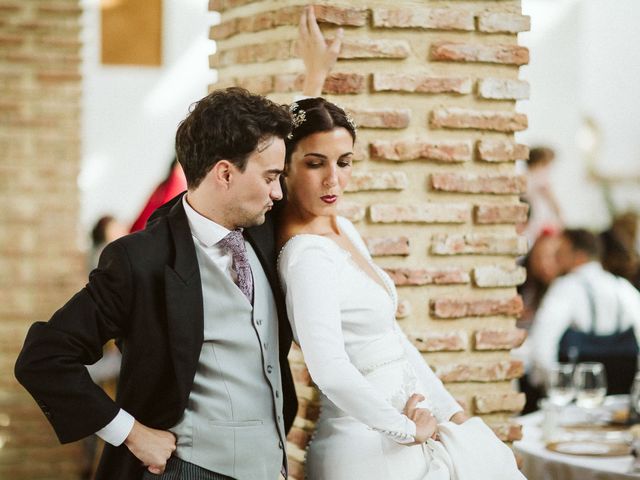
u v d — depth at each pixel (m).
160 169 10.45
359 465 2.77
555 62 11.24
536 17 11.19
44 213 6.75
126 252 2.52
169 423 2.57
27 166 6.72
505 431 3.64
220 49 3.96
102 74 10.28
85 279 6.85
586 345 5.83
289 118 2.59
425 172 3.54
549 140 11.27
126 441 2.53
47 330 2.48
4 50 6.62
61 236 6.77
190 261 2.57
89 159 10.32
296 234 2.80
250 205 2.57
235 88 2.61
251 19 3.69
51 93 6.70
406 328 3.53
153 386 2.57
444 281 3.55
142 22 8.29
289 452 3.49
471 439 2.89
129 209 10.42
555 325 5.85
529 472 4.03
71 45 6.69
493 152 3.58
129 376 2.57
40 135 6.71
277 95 3.57
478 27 3.55
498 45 3.58
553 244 7.09
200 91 10.48
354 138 2.84
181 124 2.62
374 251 3.46
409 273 3.50
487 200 3.61
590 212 11.20
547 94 11.26
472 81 3.57
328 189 2.78
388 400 2.78
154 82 10.39
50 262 6.77
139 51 8.28
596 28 11.27
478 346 3.59
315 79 3.27
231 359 2.61
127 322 2.54
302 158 2.78
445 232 3.57
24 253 6.74
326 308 2.64
